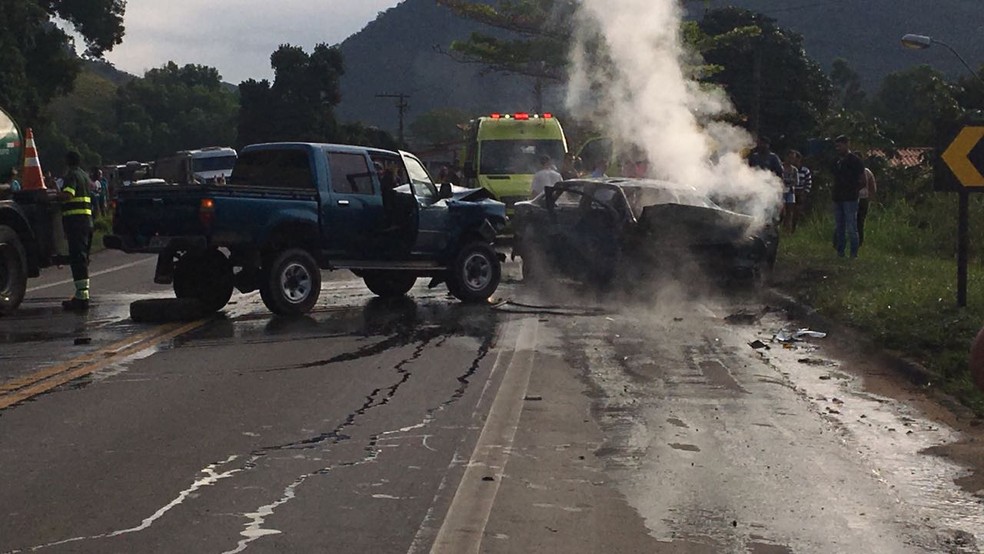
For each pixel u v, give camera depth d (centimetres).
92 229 1590
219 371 1062
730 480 704
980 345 712
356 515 629
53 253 1545
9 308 1477
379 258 1584
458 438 805
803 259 1991
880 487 692
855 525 621
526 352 1174
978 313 1232
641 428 837
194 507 643
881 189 2897
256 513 632
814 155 3278
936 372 1023
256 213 1424
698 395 960
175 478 701
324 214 1500
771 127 4938
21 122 4959
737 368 1089
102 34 6519
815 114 4903
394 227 1569
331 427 838
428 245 1614
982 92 4344
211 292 1514
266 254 1469
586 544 585
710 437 812
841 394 973
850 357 1156
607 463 740
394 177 1594
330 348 1204
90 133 13000
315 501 654
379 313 1512
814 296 1529
